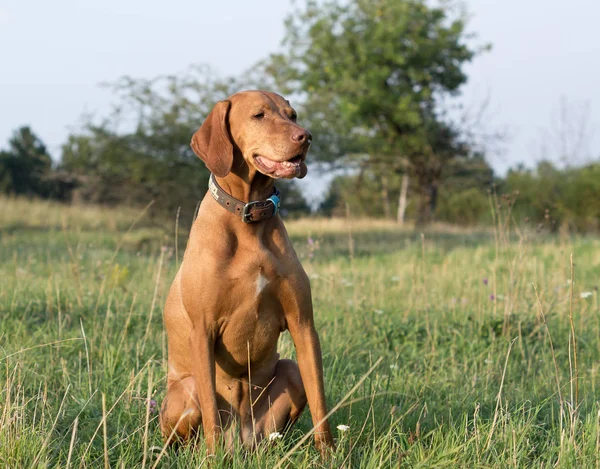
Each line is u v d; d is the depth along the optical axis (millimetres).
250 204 3338
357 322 6082
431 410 3799
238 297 3316
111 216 18766
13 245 13656
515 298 6254
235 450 3148
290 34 29625
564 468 3021
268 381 3648
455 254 12680
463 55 29062
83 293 6551
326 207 39312
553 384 4492
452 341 5547
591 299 7363
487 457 3133
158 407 3830
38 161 39625
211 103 16344
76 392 4035
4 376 4039
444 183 32375
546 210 7262
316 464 3061
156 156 15836
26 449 2980
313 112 19234
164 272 7652
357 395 3982
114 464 3152
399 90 28672
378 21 28766
